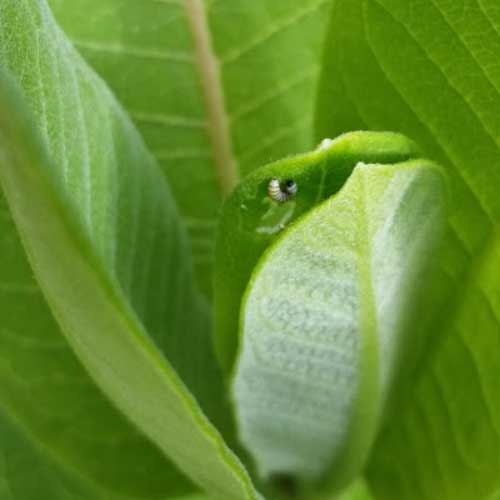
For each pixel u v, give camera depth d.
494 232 0.19
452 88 0.19
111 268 0.19
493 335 0.19
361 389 0.19
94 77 0.19
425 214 0.17
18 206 0.16
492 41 0.19
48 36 0.18
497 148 0.19
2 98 0.14
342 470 0.20
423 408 0.20
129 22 0.22
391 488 0.21
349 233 0.17
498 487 0.19
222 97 0.22
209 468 0.17
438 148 0.20
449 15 0.19
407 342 0.19
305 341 0.18
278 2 0.22
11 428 0.21
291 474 0.20
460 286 0.20
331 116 0.20
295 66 0.22
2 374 0.21
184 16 0.22
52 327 0.20
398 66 0.20
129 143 0.20
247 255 0.17
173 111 0.22
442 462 0.20
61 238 0.15
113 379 0.17
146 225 0.20
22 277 0.20
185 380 0.20
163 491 0.21
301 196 0.17
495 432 0.19
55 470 0.21
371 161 0.17
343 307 0.18
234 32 0.22
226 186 0.22
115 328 0.16
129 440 0.21
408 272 0.18
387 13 0.19
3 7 0.17
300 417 0.19
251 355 0.18
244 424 0.20
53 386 0.21
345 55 0.20
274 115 0.22
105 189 0.19
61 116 0.18
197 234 0.22
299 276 0.17
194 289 0.21
